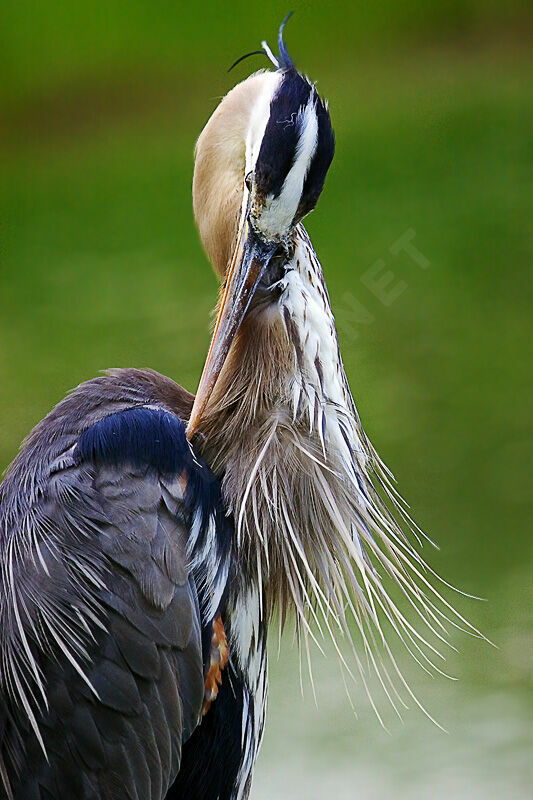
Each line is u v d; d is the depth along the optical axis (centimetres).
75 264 2369
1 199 2797
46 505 554
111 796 537
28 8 3469
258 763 1036
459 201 2486
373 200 2525
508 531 1420
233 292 605
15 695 544
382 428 1689
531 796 980
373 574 607
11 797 548
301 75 616
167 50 3506
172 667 534
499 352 1906
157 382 638
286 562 585
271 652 1206
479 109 3089
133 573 534
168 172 2900
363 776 1013
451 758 1032
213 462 601
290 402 601
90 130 3278
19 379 1828
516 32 3622
